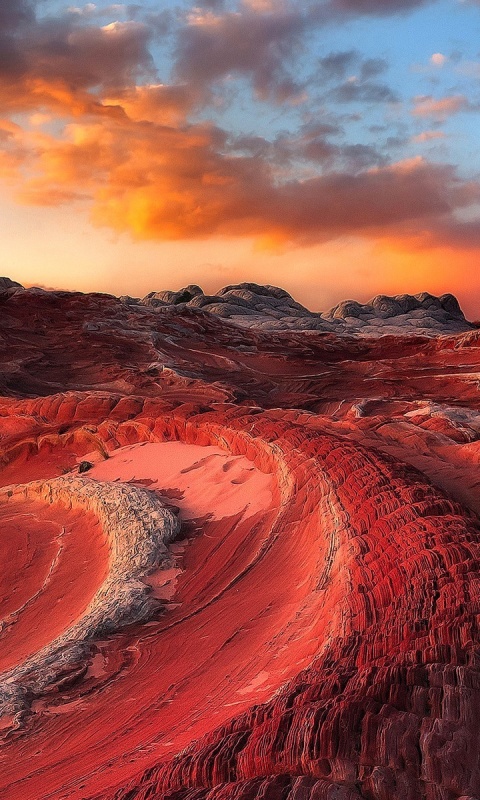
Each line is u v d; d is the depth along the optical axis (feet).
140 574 47.78
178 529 56.13
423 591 23.00
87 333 172.86
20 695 32.58
